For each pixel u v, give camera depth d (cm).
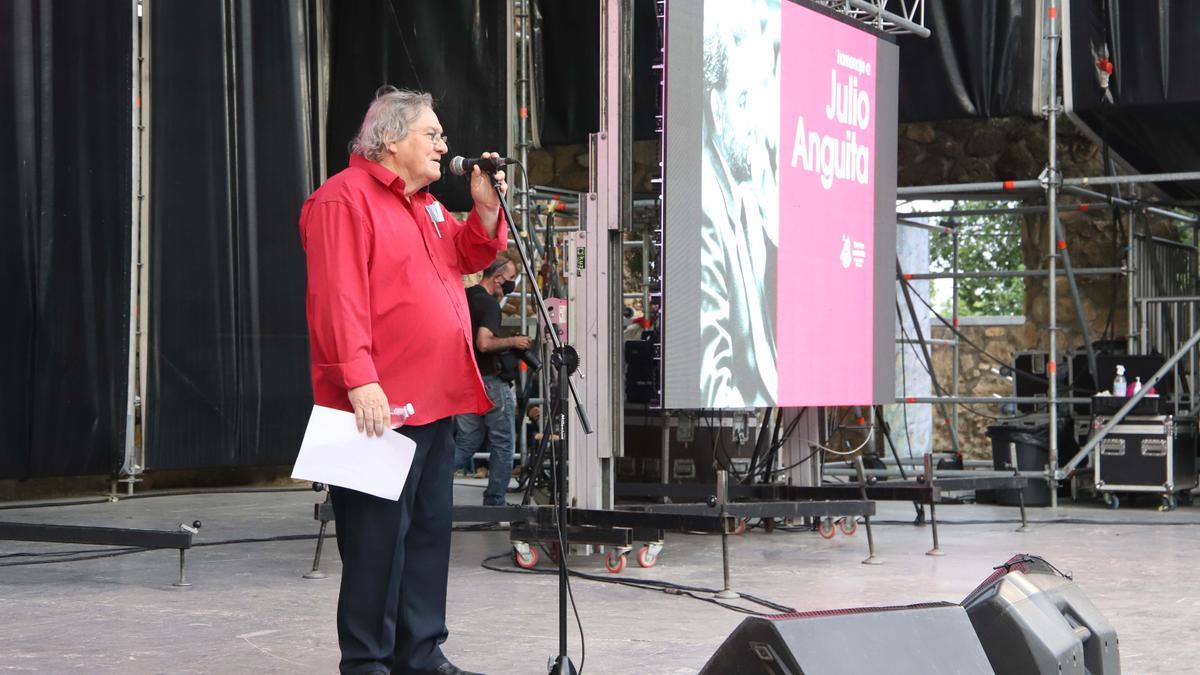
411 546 336
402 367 321
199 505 911
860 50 707
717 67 593
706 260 584
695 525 530
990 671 219
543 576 562
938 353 1263
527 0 1002
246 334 986
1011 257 2122
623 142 588
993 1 891
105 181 912
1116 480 902
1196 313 1092
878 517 836
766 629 199
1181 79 849
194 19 963
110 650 400
